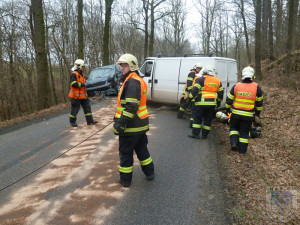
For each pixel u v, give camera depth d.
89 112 6.71
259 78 13.74
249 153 4.67
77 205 3.02
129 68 3.18
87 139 5.55
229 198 3.19
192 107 6.50
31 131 6.34
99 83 11.55
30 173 3.89
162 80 8.59
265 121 6.59
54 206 3.01
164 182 3.59
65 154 4.68
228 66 7.67
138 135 3.27
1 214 2.87
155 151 4.87
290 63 10.78
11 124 7.25
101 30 22.97
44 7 17.09
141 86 3.14
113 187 3.44
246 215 2.83
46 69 11.47
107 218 2.79
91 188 3.42
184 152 4.82
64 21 18.00
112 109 9.04
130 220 2.75
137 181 3.62
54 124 7.00
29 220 2.75
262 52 20.48
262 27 19.36
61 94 21.17
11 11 13.75
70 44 18.30
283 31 15.73
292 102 7.46
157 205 3.03
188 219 2.77
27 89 15.80
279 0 16.78
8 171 4.01
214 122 7.32
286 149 4.62
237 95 4.57
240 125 4.70
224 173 3.88
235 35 33.91
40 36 11.09
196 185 3.51
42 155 4.66
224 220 2.76
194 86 5.48
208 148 5.05
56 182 3.60
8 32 13.73
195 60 7.66
